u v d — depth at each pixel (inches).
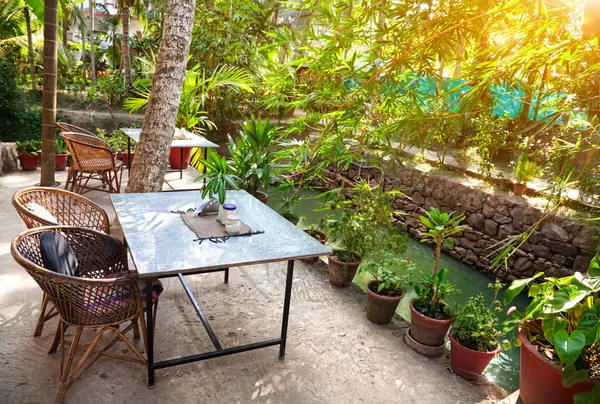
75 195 108.7
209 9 424.2
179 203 117.3
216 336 105.1
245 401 84.4
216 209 110.8
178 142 209.8
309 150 91.9
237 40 419.5
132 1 484.4
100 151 196.1
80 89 471.5
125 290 79.7
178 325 108.4
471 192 260.5
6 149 236.1
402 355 106.7
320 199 338.3
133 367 90.7
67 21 635.5
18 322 100.4
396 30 61.4
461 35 60.1
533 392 83.1
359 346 108.4
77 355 92.2
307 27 72.7
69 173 197.8
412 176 301.1
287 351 102.7
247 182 183.6
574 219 208.4
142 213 106.1
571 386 75.0
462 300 207.6
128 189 141.4
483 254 247.4
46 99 201.6
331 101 78.0
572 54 52.4
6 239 146.3
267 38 425.1
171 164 268.8
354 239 138.5
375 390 92.3
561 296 73.4
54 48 198.2
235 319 114.3
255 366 95.8
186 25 136.5
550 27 55.7
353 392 90.8
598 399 68.2
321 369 97.3
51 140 206.5
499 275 239.9
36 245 84.6
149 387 85.0
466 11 55.6
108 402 80.0
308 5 70.4
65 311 75.4
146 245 85.5
